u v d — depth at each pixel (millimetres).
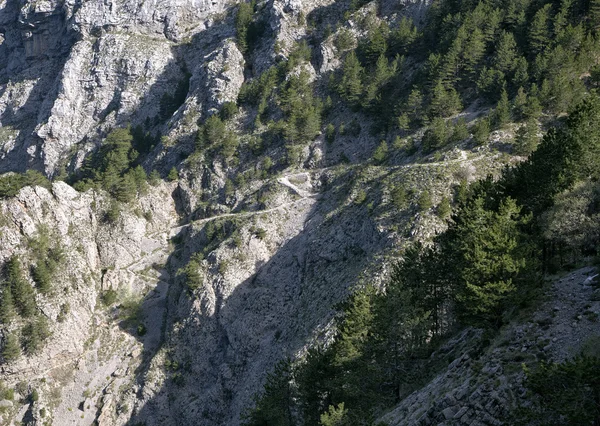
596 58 140125
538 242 57281
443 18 183750
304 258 143750
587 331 41344
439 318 66125
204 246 166375
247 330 138125
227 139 185750
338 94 187500
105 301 161000
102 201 178375
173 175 190625
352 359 58375
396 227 118875
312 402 61844
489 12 173625
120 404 140125
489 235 51125
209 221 169625
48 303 150625
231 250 154625
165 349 147000
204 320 146250
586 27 151250
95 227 174125
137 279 166875
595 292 45312
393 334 57125
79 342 151750
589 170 60344
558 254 59719
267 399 64375
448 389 45500
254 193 171250
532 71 144125
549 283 50594
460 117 141500
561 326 43344
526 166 66562
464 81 161375
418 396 50219
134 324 157500
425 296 64562
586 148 60250
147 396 139625
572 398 31406
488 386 41125
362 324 60969
